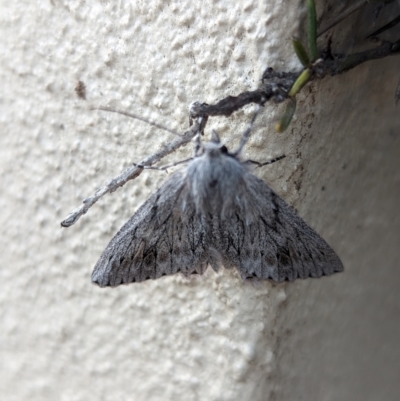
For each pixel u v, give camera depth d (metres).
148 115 0.12
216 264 0.11
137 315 0.14
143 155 0.12
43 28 0.13
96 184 0.13
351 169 0.12
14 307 0.16
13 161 0.14
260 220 0.10
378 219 0.14
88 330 0.15
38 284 0.15
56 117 0.13
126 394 0.15
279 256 0.10
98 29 0.12
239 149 0.10
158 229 0.10
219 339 0.13
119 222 0.13
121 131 0.13
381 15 0.10
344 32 0.10
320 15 0.10
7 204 0.15
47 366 0.16
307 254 0.10
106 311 0.14
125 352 0.14
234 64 0.11
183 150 0.12
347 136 0.12
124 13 0.12
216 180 0.10
